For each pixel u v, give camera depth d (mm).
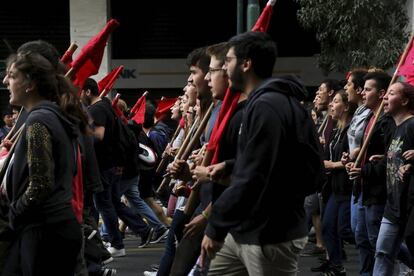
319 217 8539
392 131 5934
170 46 18688
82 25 16609
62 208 4227
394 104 5816
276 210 3678
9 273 4293
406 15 14055
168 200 9453
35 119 4109
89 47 5660
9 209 4277
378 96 6434
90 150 6488
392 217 5738
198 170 4156
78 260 4902
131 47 18656
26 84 4262
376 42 13742
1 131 10547
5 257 4359
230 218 3562
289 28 18469
